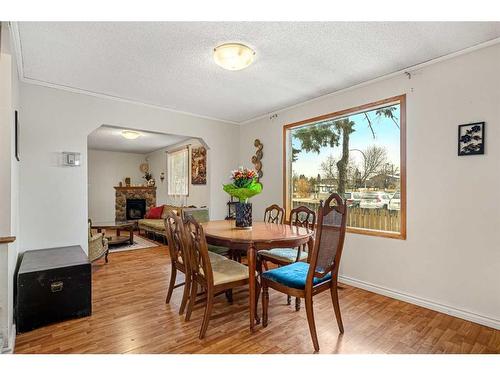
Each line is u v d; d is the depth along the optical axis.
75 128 3.33
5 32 1.93
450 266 2.40
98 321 2.23
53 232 3.15
